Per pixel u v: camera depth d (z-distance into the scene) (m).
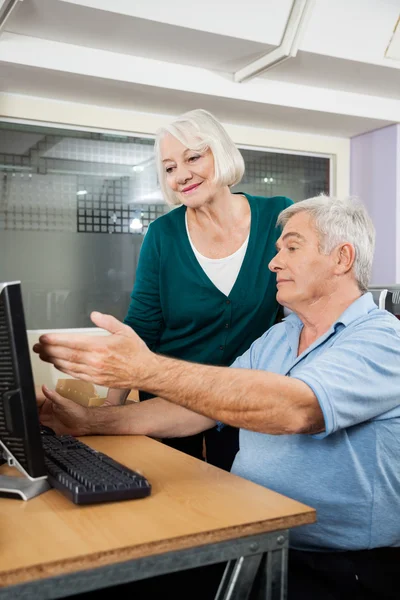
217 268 1.95
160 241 1.98
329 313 1.36
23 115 3.19
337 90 3.52
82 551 0.85
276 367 1.46
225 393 1.11
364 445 1.23
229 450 1.99
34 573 0.81
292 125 3.77
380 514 1.23
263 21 2.75
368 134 3.97
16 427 1.01
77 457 1.23
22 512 1.01
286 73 3.25
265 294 1.95
